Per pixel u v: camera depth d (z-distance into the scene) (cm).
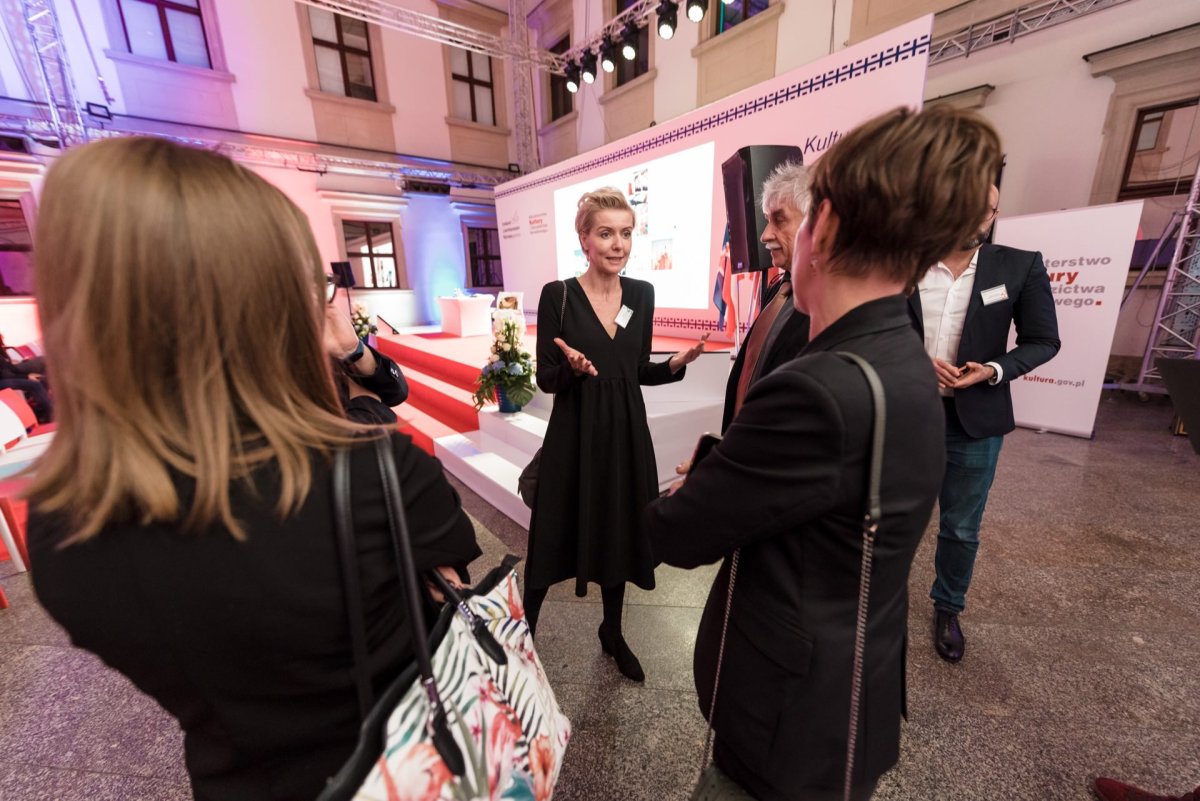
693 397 278
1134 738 125
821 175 52
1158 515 236
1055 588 183
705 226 453
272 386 39
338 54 764
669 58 667
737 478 52
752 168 187
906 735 128
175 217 33
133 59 627
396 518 41
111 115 630
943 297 150
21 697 149
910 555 53
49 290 34
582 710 137
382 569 41
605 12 738
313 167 769
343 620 39
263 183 40
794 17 529
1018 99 447
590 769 121
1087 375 352
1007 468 299
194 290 34
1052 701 136
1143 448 330
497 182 944
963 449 145
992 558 203
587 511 131
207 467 34
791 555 54
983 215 46
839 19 498
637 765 122
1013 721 131
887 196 45
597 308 134
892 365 49
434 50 838
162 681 39
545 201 690
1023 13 419
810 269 59
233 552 36
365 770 39
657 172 491
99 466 34
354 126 793
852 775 57
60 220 33
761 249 194
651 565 140
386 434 44
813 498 47
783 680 55
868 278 52
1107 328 341
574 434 134
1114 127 408
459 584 56
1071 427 362
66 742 134
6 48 561
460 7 828
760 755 58
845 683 53
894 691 58
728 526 54
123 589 35
